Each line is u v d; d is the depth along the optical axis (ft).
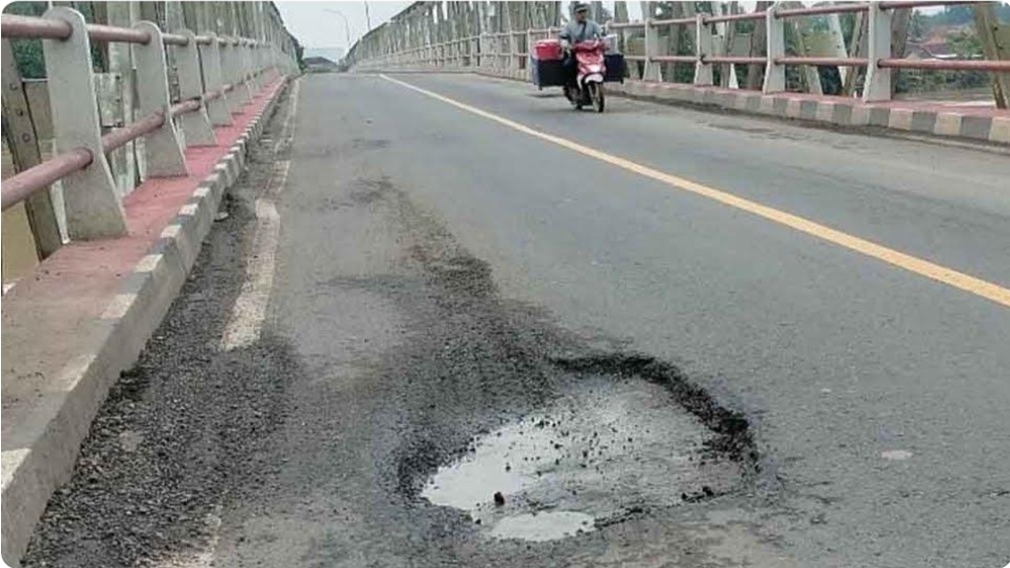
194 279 18.06
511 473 10.35
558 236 20.52
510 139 37.60
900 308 14.56
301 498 9.80
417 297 16.55
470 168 30.53
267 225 23.02
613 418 11.66
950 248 17.74
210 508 9.61
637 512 9.37
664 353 13.39
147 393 12.40
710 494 9.66
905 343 13.15
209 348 14.15
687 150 32.22
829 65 39.91
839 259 17.42
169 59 32.60
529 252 19.31
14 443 9.38
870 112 36.27
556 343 14.03
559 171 28.96
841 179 25.35
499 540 8.97
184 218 19.54
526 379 12.82
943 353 12.72
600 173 28.17
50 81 17.48
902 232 19.13
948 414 10.96
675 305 15.40
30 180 13.93
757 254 18.15
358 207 24.93
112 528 9.20
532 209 23.49
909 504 9.15
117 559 8.70
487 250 19.65
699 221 21.13
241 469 10.42
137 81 25.25
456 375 12.98
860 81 40.01
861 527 8.82
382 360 13.56
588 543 8.83
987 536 8.58
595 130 39.45
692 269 17.40
